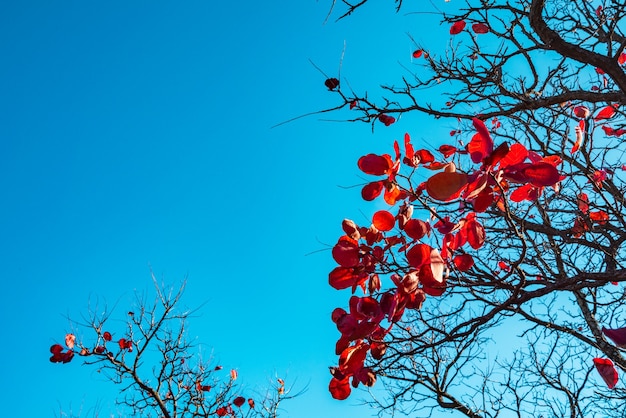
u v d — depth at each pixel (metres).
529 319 3.76
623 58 4.88
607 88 5.20
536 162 1.97
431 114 4.05
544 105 4.08
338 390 2.21
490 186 1.98
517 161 1.94
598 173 4.36
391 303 1.95
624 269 2.99
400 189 2.29
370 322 1.98
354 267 2.18
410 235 2.12
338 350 2.11
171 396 8.24
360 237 2.20
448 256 2.30
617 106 4.66
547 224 4.25
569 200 4.28
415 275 1.94
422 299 2.02
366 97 3.78
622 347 2.14
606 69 3.61
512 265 2.93
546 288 3.04
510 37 4.85
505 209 2.54
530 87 5.01
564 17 4.80
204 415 8.24
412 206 2.20
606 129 5.19
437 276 1.93
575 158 4.78
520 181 1.93
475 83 4.87
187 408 8.34
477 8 4.62
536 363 5.28
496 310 3.05
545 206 4.32
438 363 5.40
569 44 3.69
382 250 2.18
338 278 2.18
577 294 4.83
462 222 2.35
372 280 2.18
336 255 2.18
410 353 2.96
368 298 2.02
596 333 4.80
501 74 4.98
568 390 4.89
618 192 4.37
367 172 2.25
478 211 2.02
